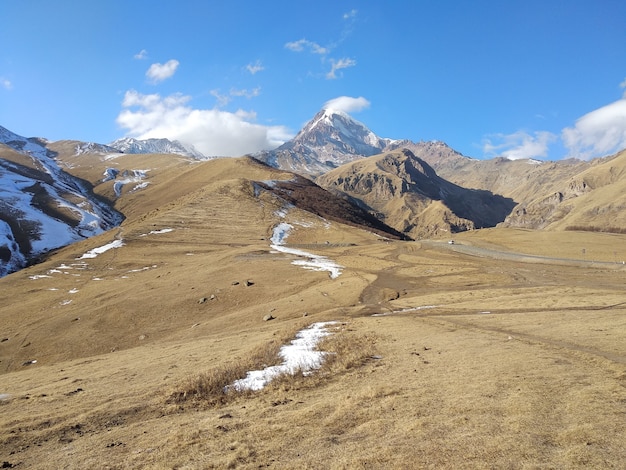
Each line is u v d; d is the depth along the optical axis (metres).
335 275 64.81
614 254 81.88
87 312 51.59
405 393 14.40
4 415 15.95
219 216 119.94
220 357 25.08
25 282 69.38
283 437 11.50
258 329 38.59
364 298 49.88
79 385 20.86
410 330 29.31
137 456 11.12
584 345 20.72
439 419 11.62
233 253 82.81
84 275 73.44
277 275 64.12
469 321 31.81
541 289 49.38
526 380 14.87
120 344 43.59
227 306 52.31
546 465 8.58
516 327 27.72
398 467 8.99
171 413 15.11
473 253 87.38
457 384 15.01
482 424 10.98
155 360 26.94
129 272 74.81
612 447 9.20
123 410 15.48
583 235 104.56
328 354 22.50
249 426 12.68
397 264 74.88
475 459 9.07
